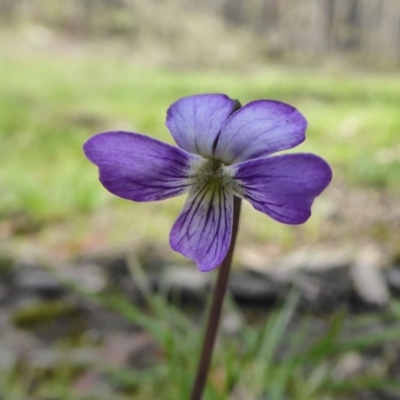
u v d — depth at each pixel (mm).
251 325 118
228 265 60
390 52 1062
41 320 121
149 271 139
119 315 123
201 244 57
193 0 1100
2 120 312
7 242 164
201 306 126
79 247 160
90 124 318
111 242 163
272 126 56
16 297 131
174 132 58
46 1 1005
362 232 168
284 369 87
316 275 134
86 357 108
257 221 177
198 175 58
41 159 244
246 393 92
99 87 493
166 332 85
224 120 57
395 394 97
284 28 1100
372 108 381
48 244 164
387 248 153
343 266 136
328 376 91
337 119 334
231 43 958
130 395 99
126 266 144
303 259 143
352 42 1093
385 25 1107
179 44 940
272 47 986
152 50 913
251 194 56
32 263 147
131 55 880
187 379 84
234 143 57
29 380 103
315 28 1097
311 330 116
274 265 142
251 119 57
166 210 190
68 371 105
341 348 84
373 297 124
